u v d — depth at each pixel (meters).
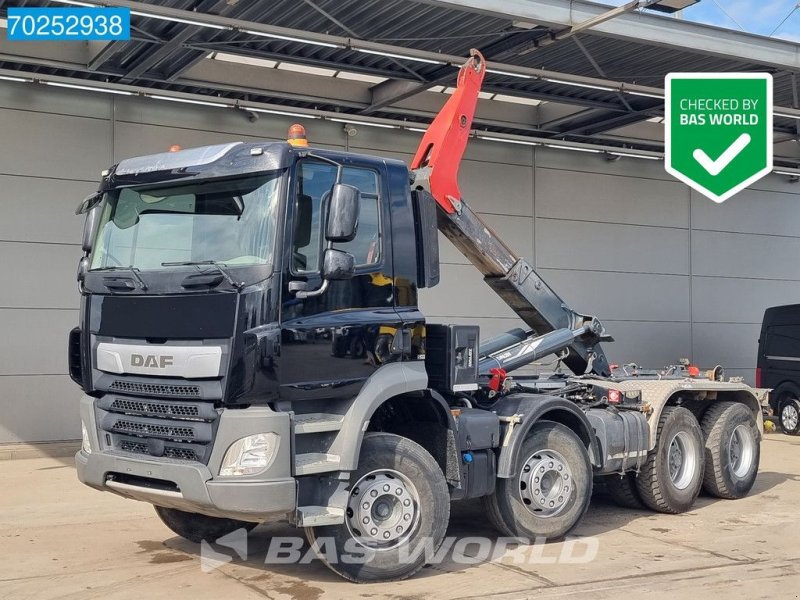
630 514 9.84
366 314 6.92
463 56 14.12
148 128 15.32
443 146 8.93
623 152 18.89
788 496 10.99
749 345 21.11
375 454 6.93
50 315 14.62
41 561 7.67
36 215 14.54
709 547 8.18
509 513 7.99
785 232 21.66
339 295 6.77
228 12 12.36
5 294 14.33
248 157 6.63
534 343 9.84
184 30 12.54
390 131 17.28
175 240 6.81
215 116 15.82
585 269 19.12
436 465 7.14
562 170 18.97
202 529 8.34
